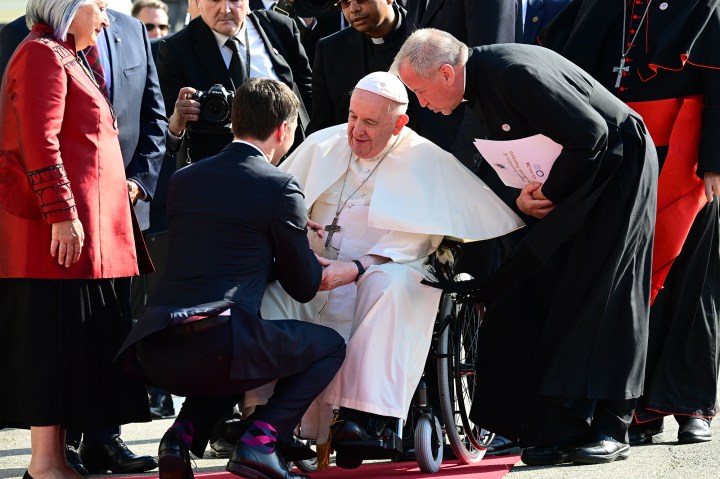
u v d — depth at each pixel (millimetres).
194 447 15992
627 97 20891
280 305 17719
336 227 18359
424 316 17375
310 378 15883
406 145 18531
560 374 17938
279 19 24141
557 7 24812
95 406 17156
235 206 15664
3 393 16938
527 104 17188
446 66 17500
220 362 15188
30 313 16797
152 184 19656
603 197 18078
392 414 16625
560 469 18156
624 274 18219
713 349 20672
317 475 18109
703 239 20719
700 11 20188
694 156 20359
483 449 19703
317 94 23391
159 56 23297
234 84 22844
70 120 16797
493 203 18297
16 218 16734
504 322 18844
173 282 15594
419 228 17656
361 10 21859
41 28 16875
